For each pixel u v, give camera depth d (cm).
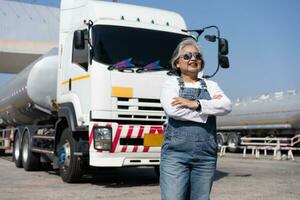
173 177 336
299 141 1905
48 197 741
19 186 876
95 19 866
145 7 938
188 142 332
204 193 341
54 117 1138
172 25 929
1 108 1636
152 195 766
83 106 852
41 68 1151
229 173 1161
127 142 832
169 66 871
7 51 1936
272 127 2091
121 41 851
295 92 1986
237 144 2327
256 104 2192
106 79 820
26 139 1234
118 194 777
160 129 853
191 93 344
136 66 845
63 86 951
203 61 356
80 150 872
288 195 774
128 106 833
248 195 771
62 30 978
